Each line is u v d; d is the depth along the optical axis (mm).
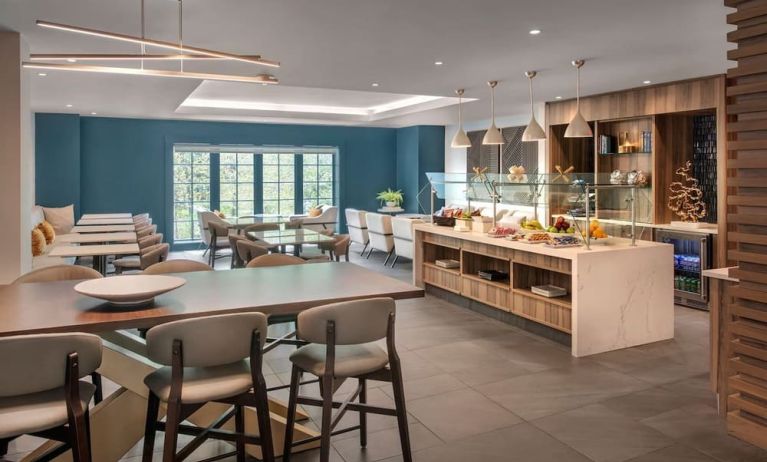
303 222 10359
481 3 3650
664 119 6840
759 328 2740
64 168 10086
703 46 4812
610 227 4992
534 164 9750
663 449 2949
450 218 6559
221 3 3629
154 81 6566
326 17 3949
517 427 3211
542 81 6516
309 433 2936
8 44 4379
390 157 13016
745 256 2775
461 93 7363
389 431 3160
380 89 7133
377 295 2789
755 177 2744
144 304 2584
